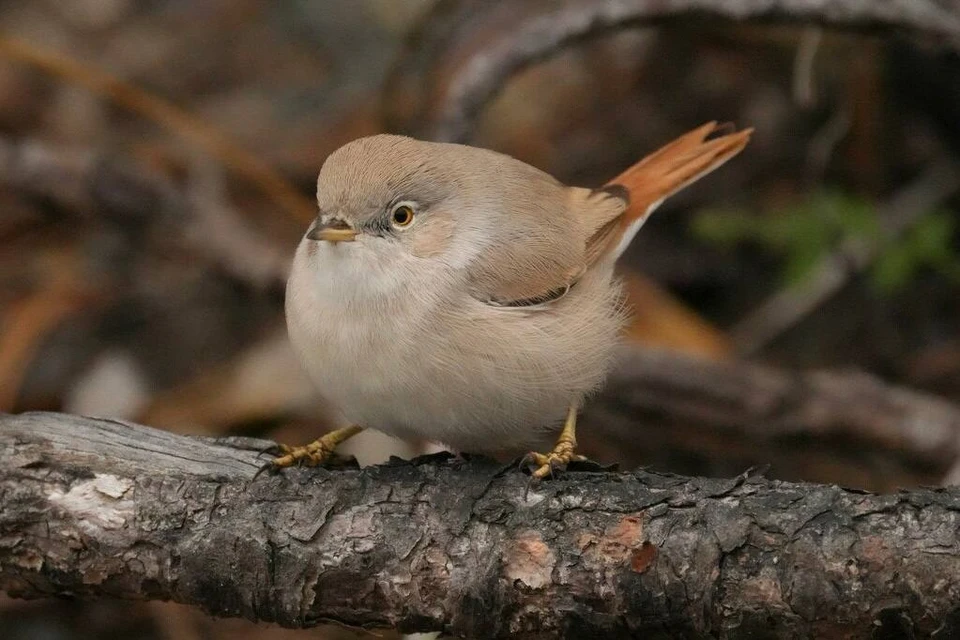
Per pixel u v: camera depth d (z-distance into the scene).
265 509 7.30
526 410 7.96
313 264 7.96
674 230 14.05
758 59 14.71
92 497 7.41
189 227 12.98
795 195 13.84
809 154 13.82
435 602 7.05
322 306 7.81
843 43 13.52
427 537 7.07
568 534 6.89
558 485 7.14
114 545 7.35
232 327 13.51
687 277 13.75
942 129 13.12
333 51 15.78
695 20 11.02
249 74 15.55
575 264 8.41
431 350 7.69
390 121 13.03
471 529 7.04
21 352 12.88
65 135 14.80
